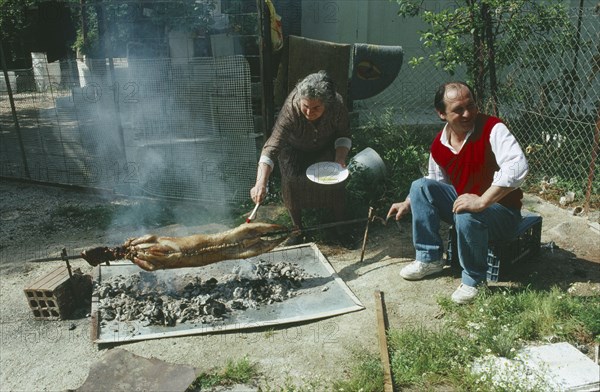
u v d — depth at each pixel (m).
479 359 3.45
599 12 6.84
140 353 3.78
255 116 7.43
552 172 6.78
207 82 6.74
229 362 3.58
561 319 3.84
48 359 3.82
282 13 9.29
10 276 5.07
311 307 4.22
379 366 3.45
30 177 7.88
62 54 8.15
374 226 5.75
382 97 9.48
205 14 7.97
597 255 4.86
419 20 9.53
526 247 4.68
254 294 4.39
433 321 3.99
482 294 4.06
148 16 8.23
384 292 4.43
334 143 5.18
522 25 6.75
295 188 5.26
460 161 4.12
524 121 7.30
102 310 4.25
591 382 3.17
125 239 5.81
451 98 3.90
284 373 3.52
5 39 9.10
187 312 4.16
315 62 6.91
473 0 6.71
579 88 7.27
